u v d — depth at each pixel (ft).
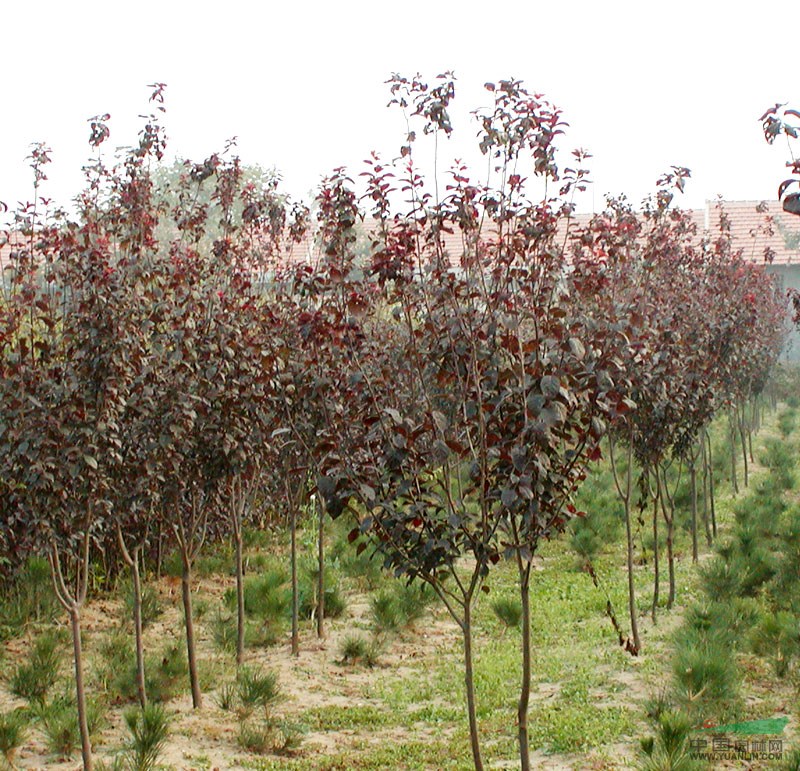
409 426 17.28
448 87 17.85
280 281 30.32
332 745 22.16
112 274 20.42
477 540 17.40
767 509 41.34
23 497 20.56
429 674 27.35
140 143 28.27
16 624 29.99
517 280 18.40
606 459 53.31
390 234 19.42
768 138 16.40
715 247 47.39
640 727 22.44
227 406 24.16
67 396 19.51
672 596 32.96
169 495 24.39
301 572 34.91
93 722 21.86
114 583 35.17
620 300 29.99
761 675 25.54
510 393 16.37
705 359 34.60
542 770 20.34
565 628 31.27
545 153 18.70
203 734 22.58
